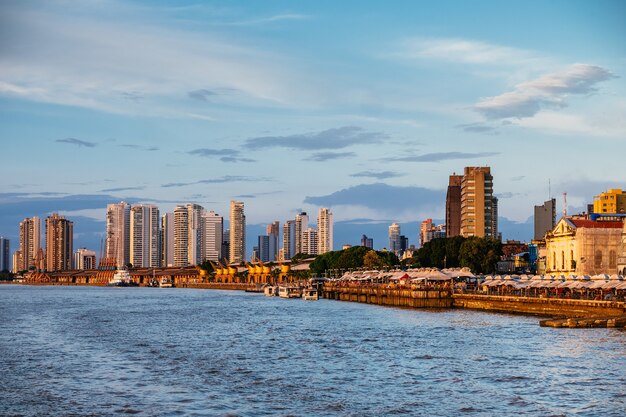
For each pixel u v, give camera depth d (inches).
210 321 6658.5
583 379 3240.7
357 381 3289.9
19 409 2805.1
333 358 3981.3
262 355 4128.9
